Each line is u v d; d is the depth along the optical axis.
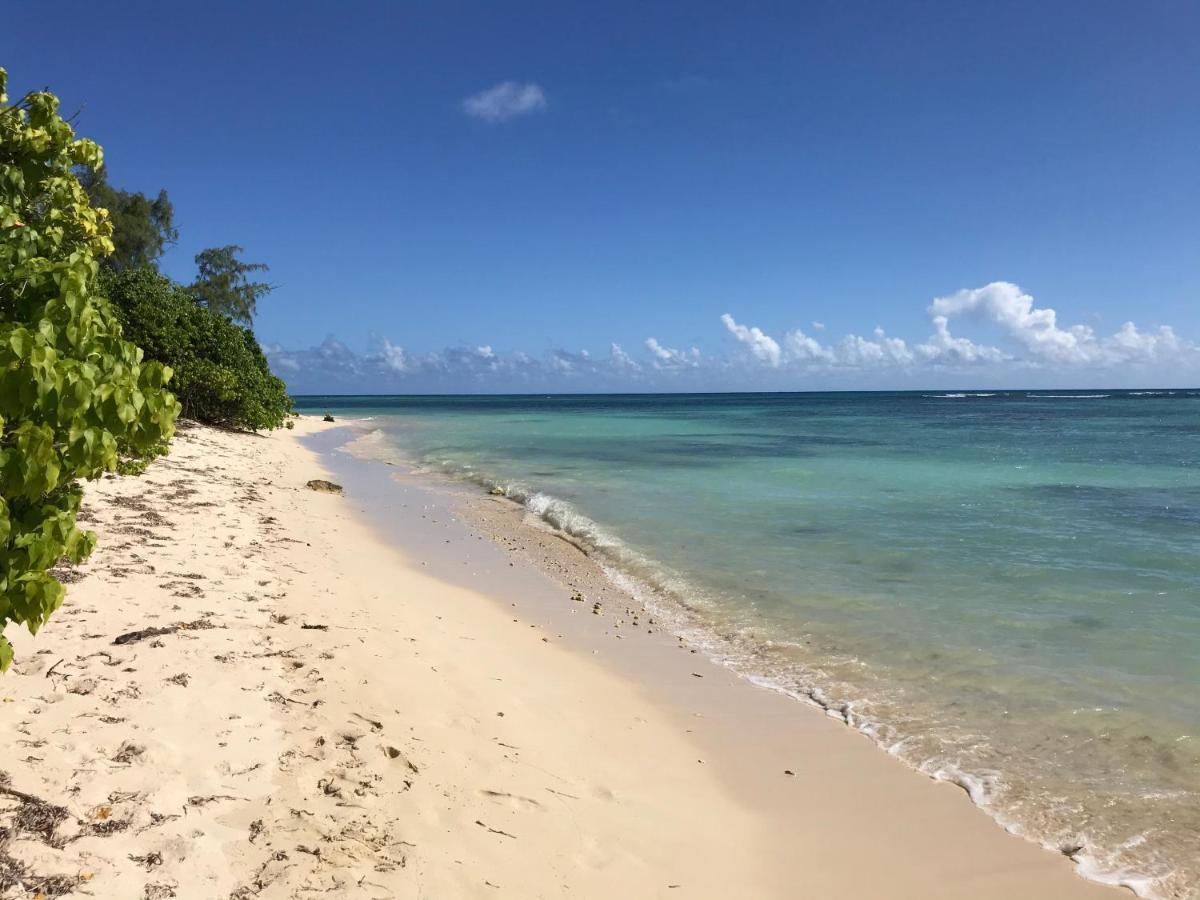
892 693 6.73
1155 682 6.79
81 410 2.71
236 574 8.48
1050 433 41.31
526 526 14.81
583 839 4.29
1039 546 12.22
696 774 5.32
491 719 5.66
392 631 7.36
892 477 21.36
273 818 3.84
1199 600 9.20
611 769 5.23
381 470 24.14
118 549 8.65
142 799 3.75
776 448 31.89
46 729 4.23
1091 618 8.57
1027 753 5.64
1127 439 36.19
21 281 3.17
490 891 3.63
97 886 3.10
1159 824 4.74
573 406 120.38
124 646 5.65
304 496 16.53
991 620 8.55
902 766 5.51
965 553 11.74
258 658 5.91
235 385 27.75
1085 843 4.57
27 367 2.55
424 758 4.79
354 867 3.58
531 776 4.89
